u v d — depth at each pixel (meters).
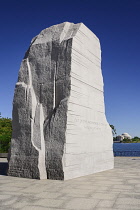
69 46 8.60
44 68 8.94
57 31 9.34
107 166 10.39
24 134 8.45
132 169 10.45
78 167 8.31
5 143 21.66
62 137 7.87
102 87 10.80
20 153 8.37
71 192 5.88
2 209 4.59
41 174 7.76
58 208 4.61
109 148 10.75
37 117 8.45
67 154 7.82
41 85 8.83
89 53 9.84
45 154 8.03
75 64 8.66
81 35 9.31
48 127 8.22
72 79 8.39
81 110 8.79
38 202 5.03
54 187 6.47
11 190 6.12
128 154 22.16
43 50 9.15
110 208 4.57
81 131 8.64
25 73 9.16
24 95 8.76
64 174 7.61
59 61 8.69
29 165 8.02
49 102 8.55
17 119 8.75
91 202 4.99
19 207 4.70
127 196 5.46
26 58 9.47
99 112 10.27
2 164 12.45
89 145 9.12
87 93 9.34
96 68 10.39
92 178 7.95
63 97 8.34
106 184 6.89
